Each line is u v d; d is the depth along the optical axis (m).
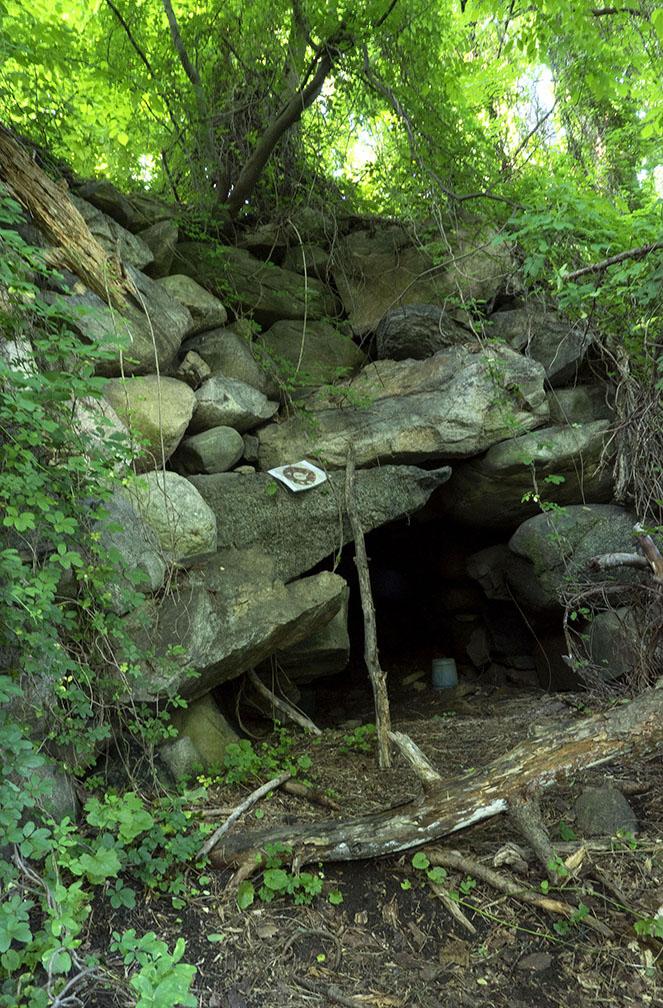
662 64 5.12
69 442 2.97
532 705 5.12
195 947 2.66
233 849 3.02
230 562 4.15
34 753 2.41
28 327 3.10
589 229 4.75
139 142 5.34
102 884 2.78
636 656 4.45
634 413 4.93
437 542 6.21
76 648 3.16
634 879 3.00
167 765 3.59
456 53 5.75
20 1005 2.19
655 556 4.21
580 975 2.65
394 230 5.68
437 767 4.03
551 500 5.25
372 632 4.34
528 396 4.90
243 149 5.38
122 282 3.78
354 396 4.87
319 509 4.55
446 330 5.22
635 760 3.71
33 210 3.44
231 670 3.94
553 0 4.71
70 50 4.62
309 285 5.48
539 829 2.98
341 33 4.77
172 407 4.22
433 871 3.00
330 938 2.77
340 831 3.04
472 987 2.61
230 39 5.12
